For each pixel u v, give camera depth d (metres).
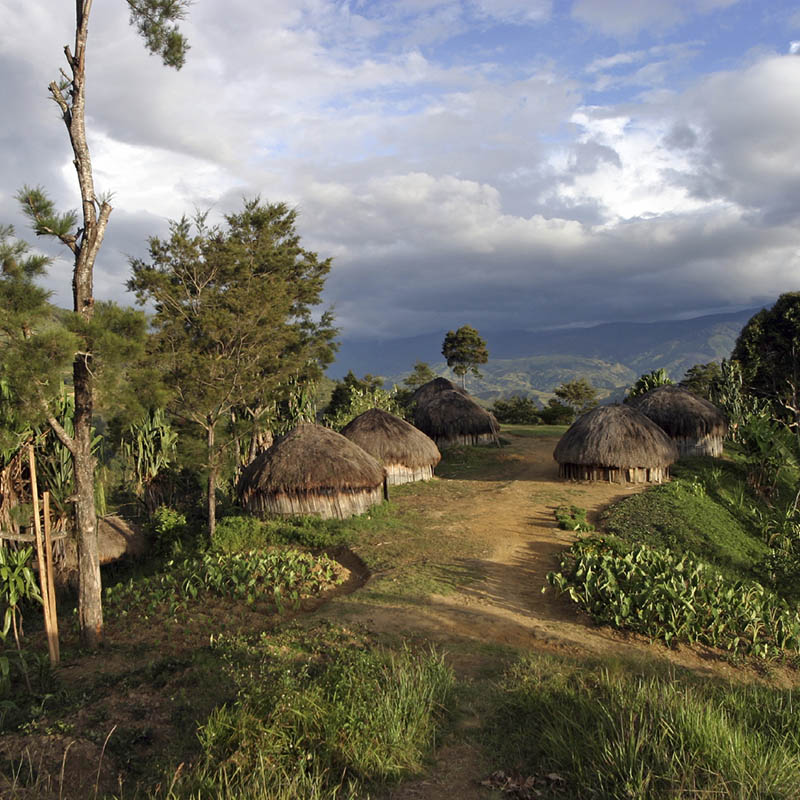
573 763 6.04
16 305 9.53
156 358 17.34
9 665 9.69
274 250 30.39
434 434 36.44
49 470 16.95
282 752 6.19
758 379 38.00
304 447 21.62
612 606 11.73
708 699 7.91
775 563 17.41
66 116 10.72
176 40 12.23
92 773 6.18
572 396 81.94
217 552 17.05
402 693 7.24
